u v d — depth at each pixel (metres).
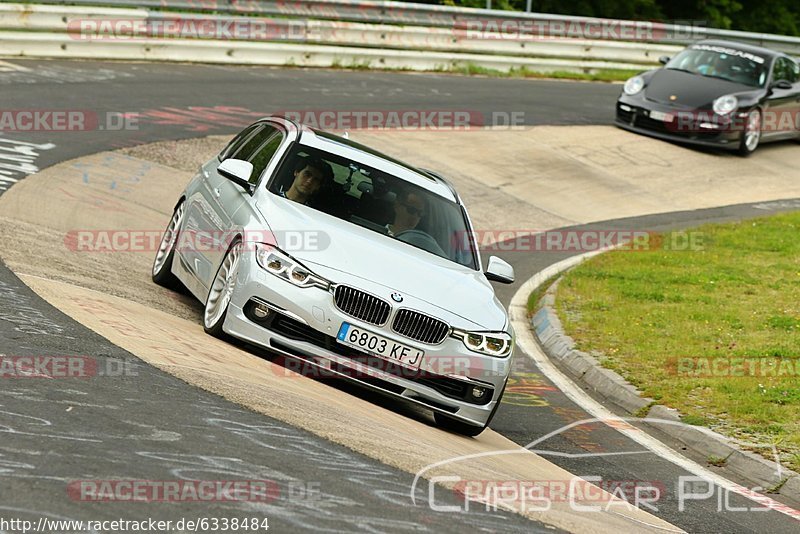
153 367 15.77
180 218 23.53
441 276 19.38
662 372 25.16
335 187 20.89
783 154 59.47
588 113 61.09
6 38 50.09
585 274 35.09
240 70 57.12
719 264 36.81
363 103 53.59
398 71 66.00
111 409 13.31
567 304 31.39
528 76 71.94
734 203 49.19
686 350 26.91
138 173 35.81
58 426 12.35
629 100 57.03
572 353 26.88
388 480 13.19
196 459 12.13
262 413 14.73
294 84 55.28
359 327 17.98
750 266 36.72
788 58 60.38
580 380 25.67
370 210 20.69
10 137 36.16
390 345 18.05
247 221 19.28
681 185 50.69
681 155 55.16
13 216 26.09
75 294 19.84
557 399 23.70
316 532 10.64
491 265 21.39
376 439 15.19
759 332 28.73
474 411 18.66
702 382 24.27
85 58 52.81
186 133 42.16
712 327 29.12
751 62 58.62
